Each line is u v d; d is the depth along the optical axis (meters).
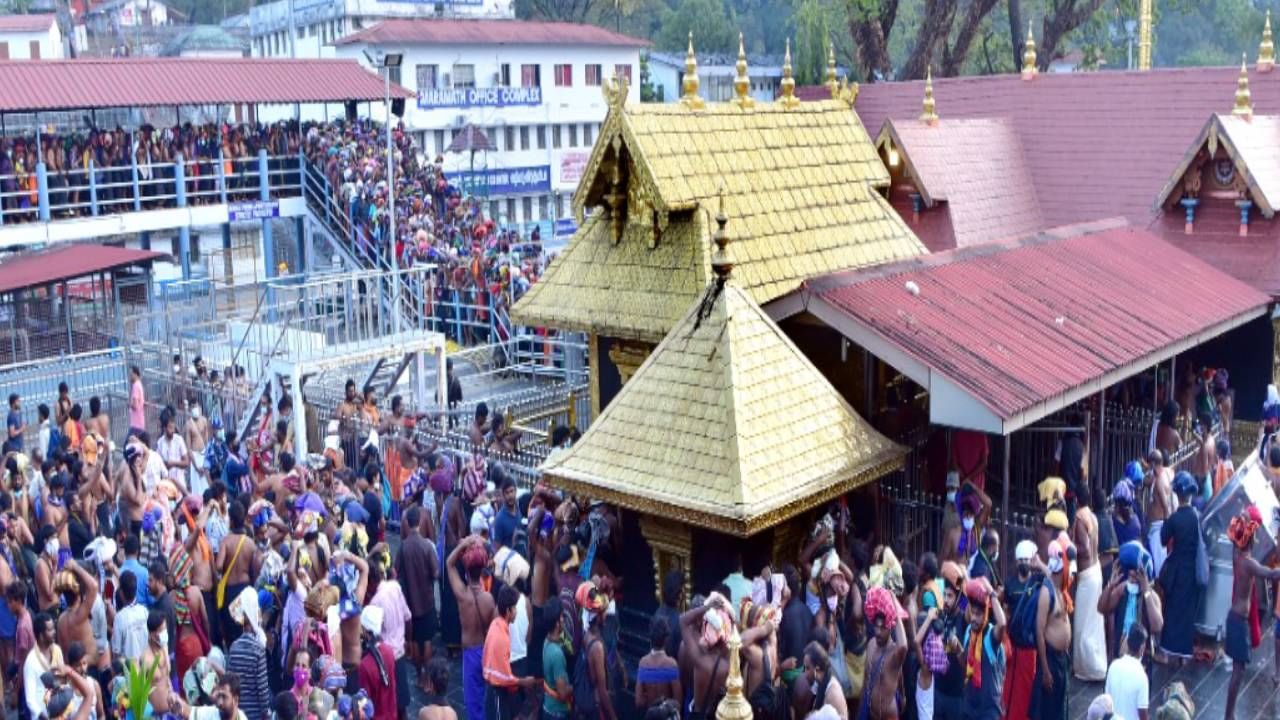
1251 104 28.00
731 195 17.83
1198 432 19.73
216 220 36.97
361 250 36.22
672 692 12.01
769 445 14.08
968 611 12.73
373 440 20.84
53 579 15.20
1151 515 16.58
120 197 36.69
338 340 25.86
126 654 13.57
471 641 13.82
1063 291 19.05
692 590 14.65
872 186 20.28
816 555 14.09
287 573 13.91
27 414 27.58
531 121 70.56
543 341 29.02
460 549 14.06
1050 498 15.02
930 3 45.94
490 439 20.19
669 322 16.92
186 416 25.06
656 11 108.06
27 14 89.06
